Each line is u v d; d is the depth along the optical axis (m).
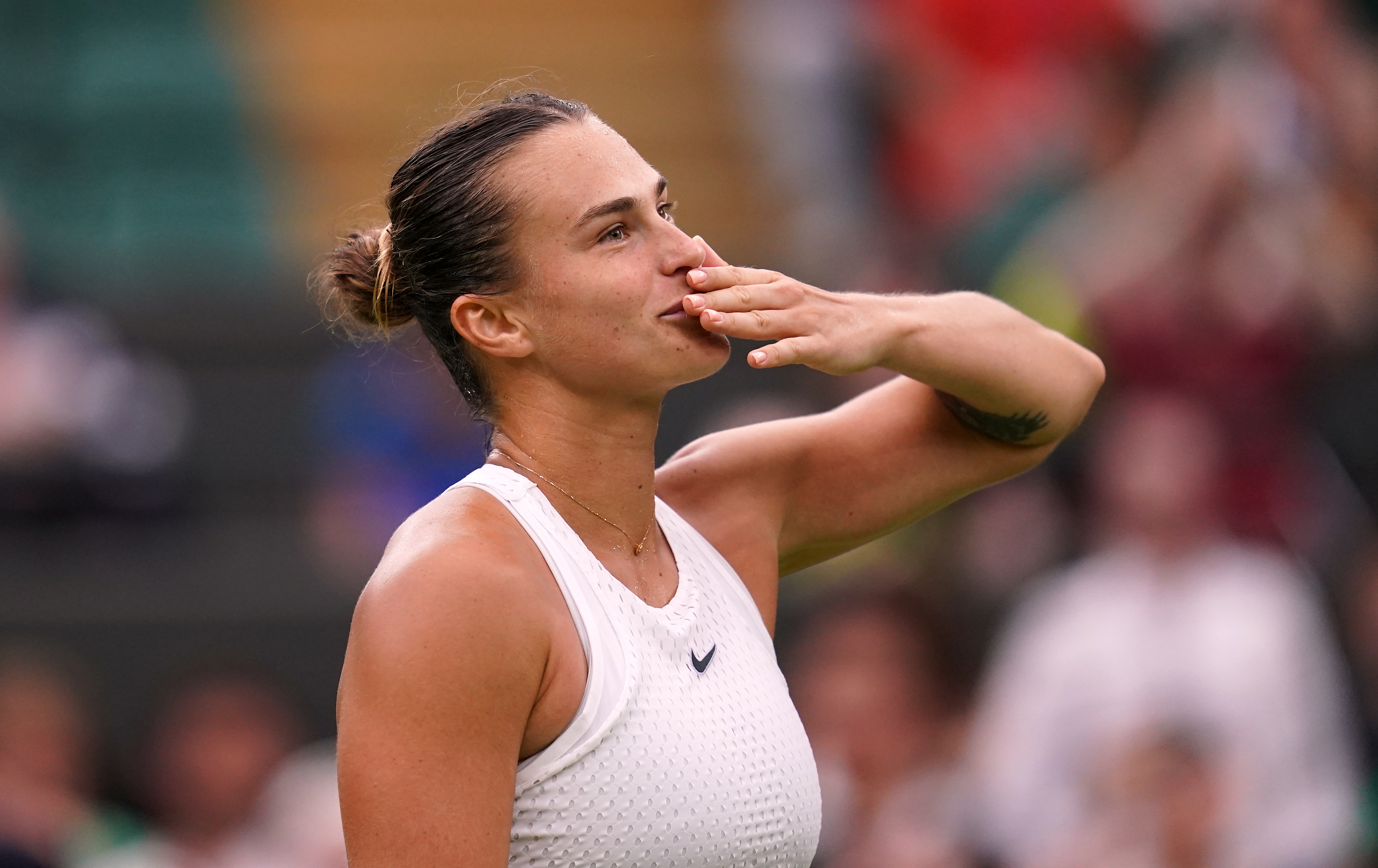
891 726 16.66
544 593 6.56
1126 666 17.52
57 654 20.91
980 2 27.11
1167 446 18.08
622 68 32.50
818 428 8.35
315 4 31.98
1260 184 21.70
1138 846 15.85
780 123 29.61
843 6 28.69
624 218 6.88
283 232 29.03
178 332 23.36
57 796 17.95
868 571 19.19
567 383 6.97
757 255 28.17
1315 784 17.08
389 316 7.39
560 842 6.43
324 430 22.92
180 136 29.80
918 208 26.50
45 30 30.48
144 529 22.17
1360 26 25.88
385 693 6.27
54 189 28.58
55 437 21.88
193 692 18.14
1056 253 22.84
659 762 6.52
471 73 32.06
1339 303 21.94
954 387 8.02
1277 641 17.34
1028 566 20.08
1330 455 20.94
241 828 17.31
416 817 6.19
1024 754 17.62
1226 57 22.88
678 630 6.88
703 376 7.00
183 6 31.22
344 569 21.73
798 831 6.96
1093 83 25.30
